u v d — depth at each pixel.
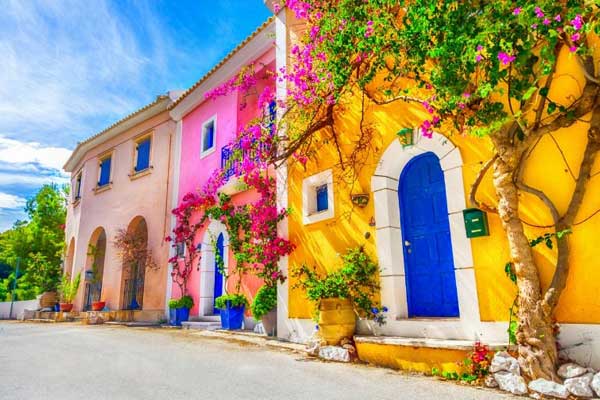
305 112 7.27
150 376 4.66
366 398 3.61
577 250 3.94
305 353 6.02
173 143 13.85
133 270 14.48
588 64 3.99
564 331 3.88
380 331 5.63
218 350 6.57
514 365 3.85
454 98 4.09
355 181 6.48
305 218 7.27
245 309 9.52
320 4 6.00
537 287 3.98
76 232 18.45
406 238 5.93
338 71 5.86
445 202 5.60
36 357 6.32
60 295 18.75
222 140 11.39
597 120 3.92
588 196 3.95
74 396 3.80
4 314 23.34
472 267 4.76
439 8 4.27
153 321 12.44
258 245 8.04
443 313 5.36
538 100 4.30
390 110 6.15
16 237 23.95
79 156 19.75
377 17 4.90
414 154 5.86
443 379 4.31
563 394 3.43
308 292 6.09
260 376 4.57
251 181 8.70
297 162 7.75
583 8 3.32
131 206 14.88
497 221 4.65
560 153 4.19
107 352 6.65
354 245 6.31
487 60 3.97
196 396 3.75
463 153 5.12
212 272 11.32
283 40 8.90
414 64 4.74
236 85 9.89
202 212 11.57
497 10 3.59
